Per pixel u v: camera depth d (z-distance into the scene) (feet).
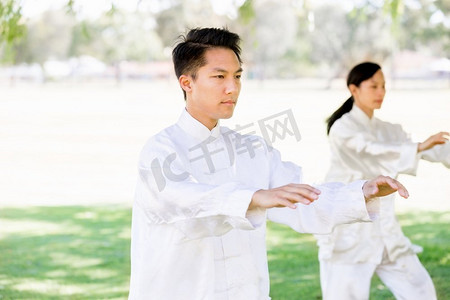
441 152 16.43
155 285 9.40
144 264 9.43
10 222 34.22
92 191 43.98
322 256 16.62
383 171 16.81
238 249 9.54
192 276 9.35
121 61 286.25
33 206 38.91
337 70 237.66
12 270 24.91
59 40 250.98
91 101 150.20
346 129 16.78
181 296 9.37
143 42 259.80
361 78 16.96
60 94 182.39
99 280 23.61
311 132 81.41
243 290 9.59
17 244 29.19
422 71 274.16
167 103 140.77
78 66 281.54
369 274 16.20
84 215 35.83
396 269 16.37
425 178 46.80
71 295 21.77
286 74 282.56
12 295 21.70
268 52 235.20
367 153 16.75
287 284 22.63
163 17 232.12
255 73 273.13
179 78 9.77
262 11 235.40
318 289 21.94
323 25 229.25
